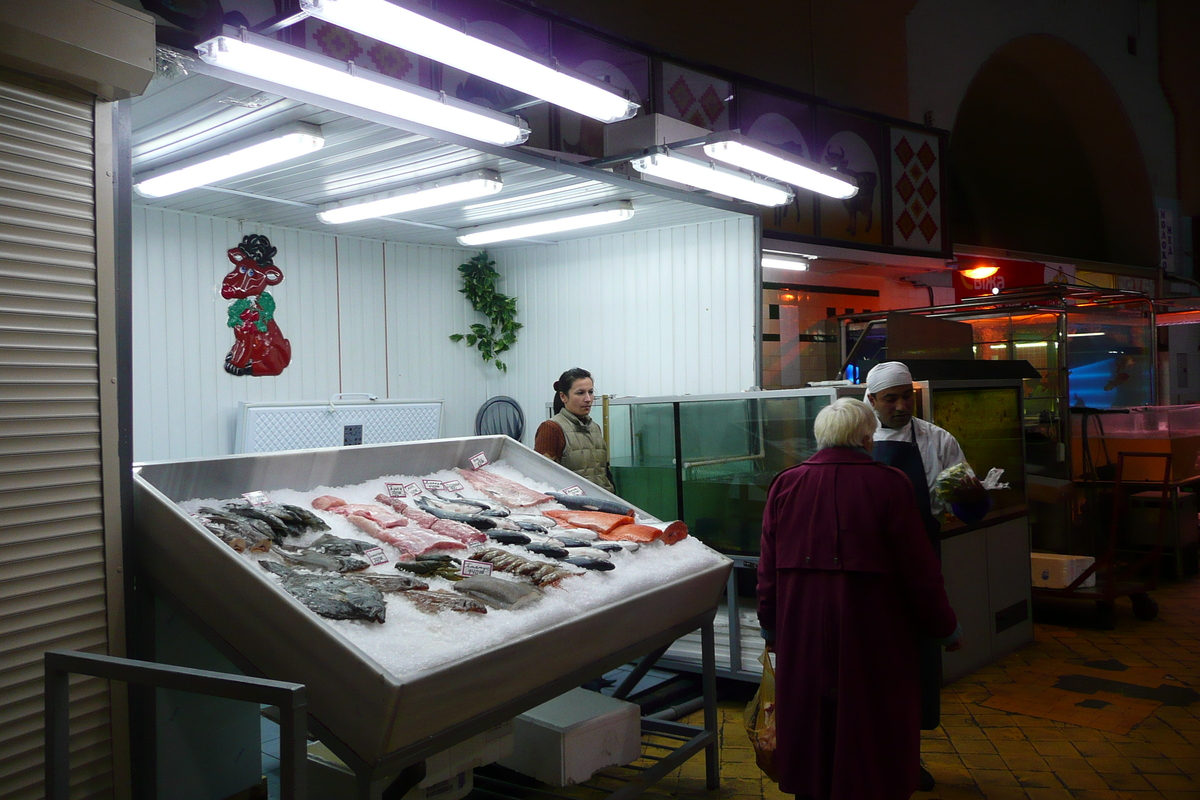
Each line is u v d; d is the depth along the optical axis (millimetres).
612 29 8141
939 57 11875
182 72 2949
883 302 10234
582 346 6750
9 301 2412
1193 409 8398
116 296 2674
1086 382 9719
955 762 4020
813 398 4527
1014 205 15758
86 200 2602
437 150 4094
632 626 3096
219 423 5570
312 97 3354
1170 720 4488
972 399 5266
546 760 3260
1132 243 15453
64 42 2418
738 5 9414
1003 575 5609
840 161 9383
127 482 2701
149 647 2750
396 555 2953
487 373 7305
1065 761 4012
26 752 2424
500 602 2631
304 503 3328
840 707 2816
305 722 1864
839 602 2869
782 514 3121
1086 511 7535
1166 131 16078
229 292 5605
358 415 6152
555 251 6891
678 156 4758
